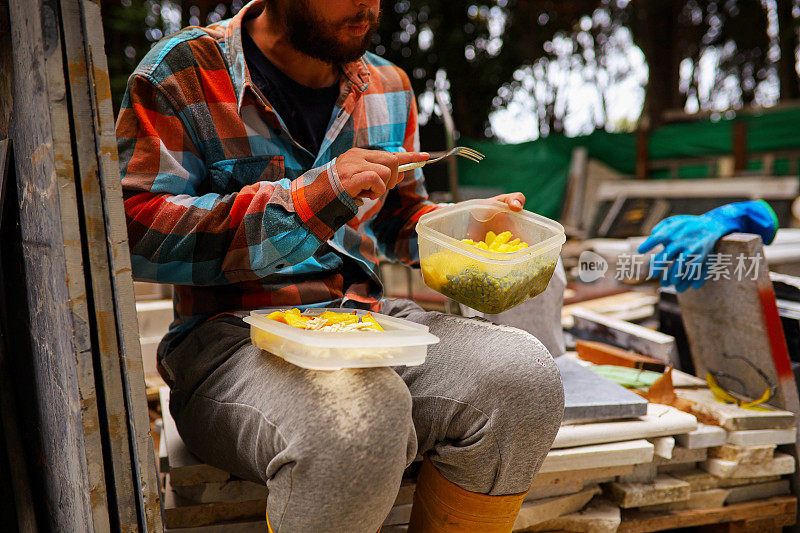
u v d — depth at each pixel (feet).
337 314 3.78
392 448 3.08
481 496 3.68
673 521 5.25
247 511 4.44
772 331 5.67
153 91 4.15
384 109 5.22
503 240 4.55
